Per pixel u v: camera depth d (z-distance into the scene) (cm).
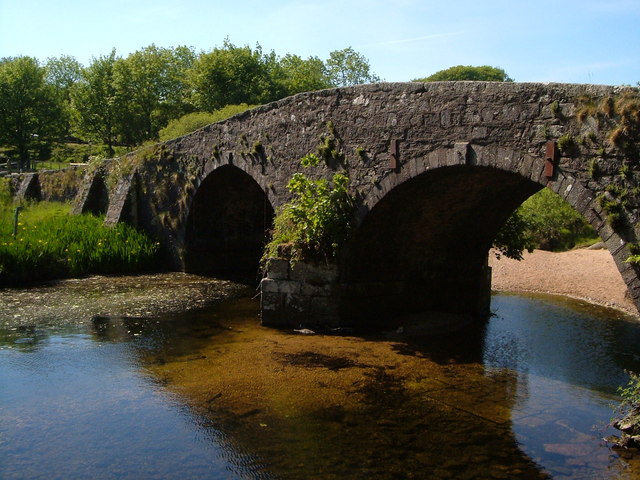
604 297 1716
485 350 1170
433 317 1374
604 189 856
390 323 1341
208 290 1747
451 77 4997
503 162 979
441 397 903
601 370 1052
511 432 780
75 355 1078
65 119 5056
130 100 4369
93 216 2366
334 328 1269
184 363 1043
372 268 1318
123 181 2259
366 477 656
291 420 805
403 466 682
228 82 4047
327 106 1294
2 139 4662
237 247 2162
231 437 750
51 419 799
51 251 1872
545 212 2589
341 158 1266
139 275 1961
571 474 672
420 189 1175
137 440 740
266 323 1323
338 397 893
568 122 898
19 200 3012
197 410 834
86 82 4800
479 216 1327
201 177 1877
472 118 1021
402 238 1319
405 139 1133
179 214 2041
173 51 5162
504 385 964
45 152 5134
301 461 691
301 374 994
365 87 1206
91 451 710
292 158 1410
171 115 4447
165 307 1498
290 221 1328
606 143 853
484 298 1512
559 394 925
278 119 1452
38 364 1025
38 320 1330
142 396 884
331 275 1267
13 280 1750
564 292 1831
